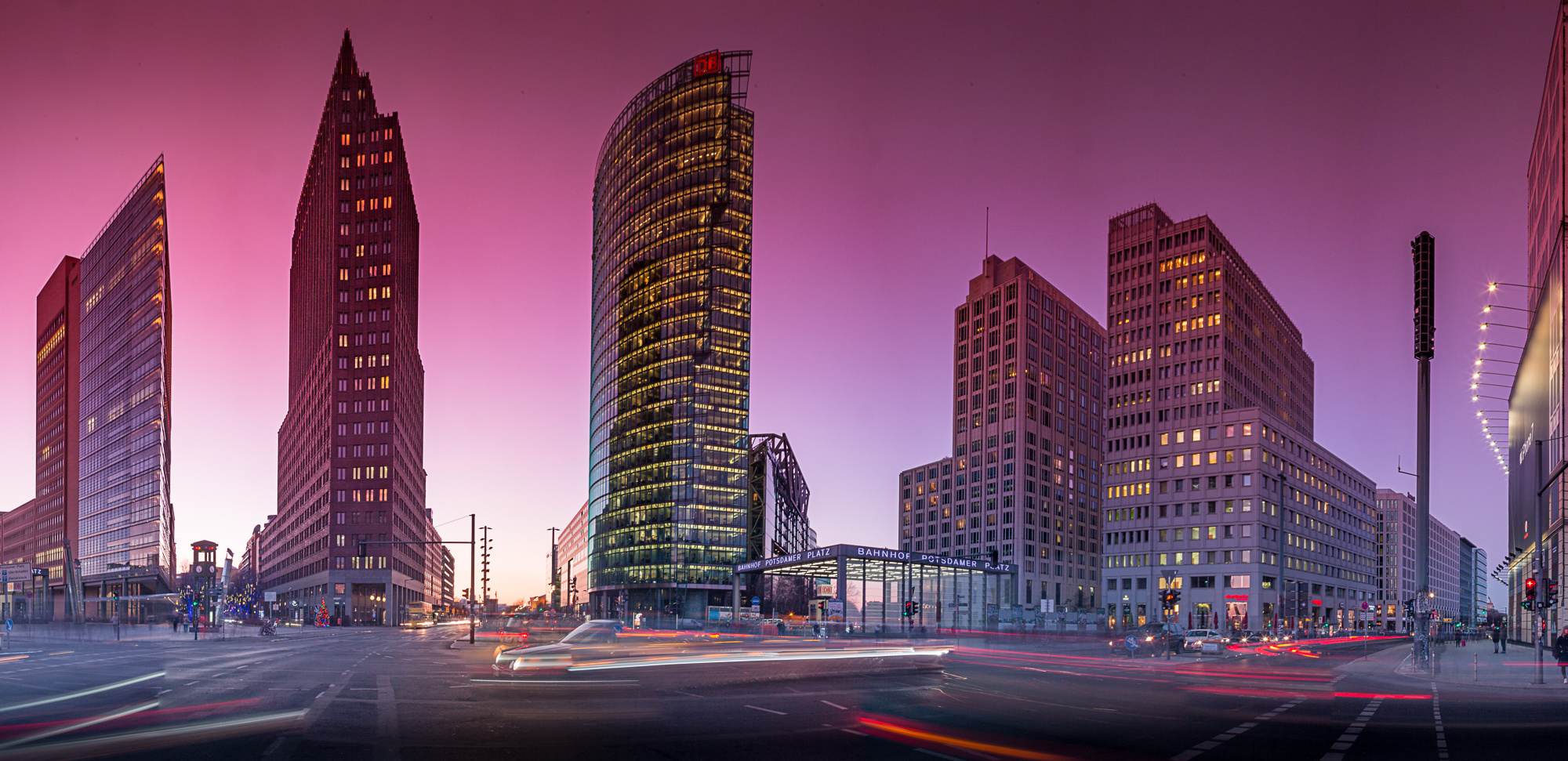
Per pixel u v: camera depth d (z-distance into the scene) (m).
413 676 32.75
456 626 142.12
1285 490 139.38
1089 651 55.91
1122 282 149.88
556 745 16.61
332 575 157.75
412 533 192.88
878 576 108.19
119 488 192.88
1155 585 136.88
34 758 14.96
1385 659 55.34
